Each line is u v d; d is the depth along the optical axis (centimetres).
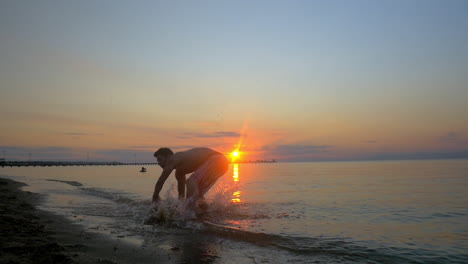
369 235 387
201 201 550
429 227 438
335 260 292
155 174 2486
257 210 578
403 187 1123
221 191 780
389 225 450
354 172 2581
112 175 2272
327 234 392
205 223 452
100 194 857
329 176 2009
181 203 516
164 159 577
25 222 396
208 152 583
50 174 2494
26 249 270
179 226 432
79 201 691
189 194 532
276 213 545
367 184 1282
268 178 1820
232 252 312
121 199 730
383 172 2448
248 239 365
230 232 396
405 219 500
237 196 837
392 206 643
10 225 367
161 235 378
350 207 622
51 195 810
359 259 295
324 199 764
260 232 397
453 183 1290
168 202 513
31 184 1255
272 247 333
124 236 365
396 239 368
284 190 1013
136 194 862
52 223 413
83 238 339
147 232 391
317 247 333
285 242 352
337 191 983
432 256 303
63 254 263
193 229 414
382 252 316
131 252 299
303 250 322
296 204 663
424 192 938
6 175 2275
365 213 552
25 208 543
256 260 288
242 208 600
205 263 276
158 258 286
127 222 454
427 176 1823
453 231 410
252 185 1245
